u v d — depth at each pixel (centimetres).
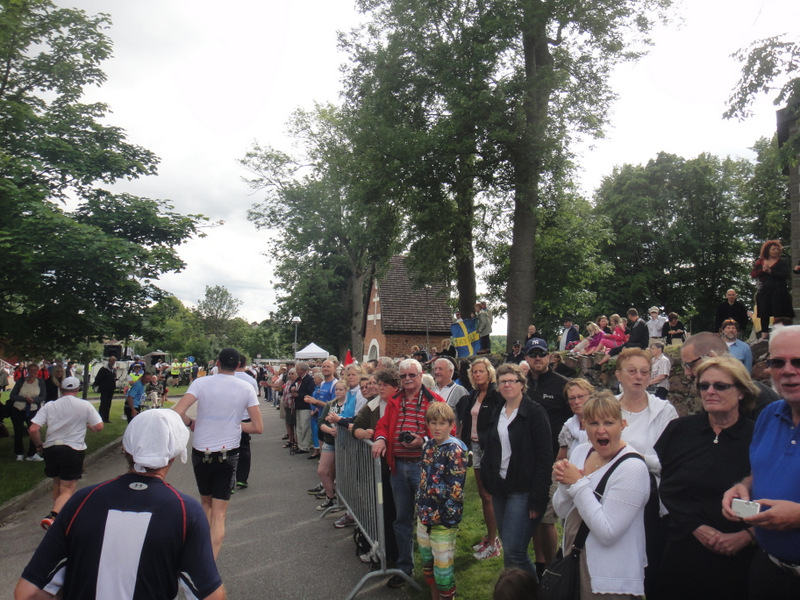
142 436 250
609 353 1270
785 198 3622
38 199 1280
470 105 1734
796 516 248
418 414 546
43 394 1252
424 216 1930
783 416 279
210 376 606
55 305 1344
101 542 234
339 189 3556
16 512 864
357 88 2141
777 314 949
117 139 1600
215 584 245
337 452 804
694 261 3981
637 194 4019
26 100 1484
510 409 463
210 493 600
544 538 512
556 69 1839
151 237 1575
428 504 447
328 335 4322
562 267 2609
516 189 1948
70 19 1500
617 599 304
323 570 592
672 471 321
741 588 295
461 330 1717
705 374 309
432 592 464
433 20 1938
